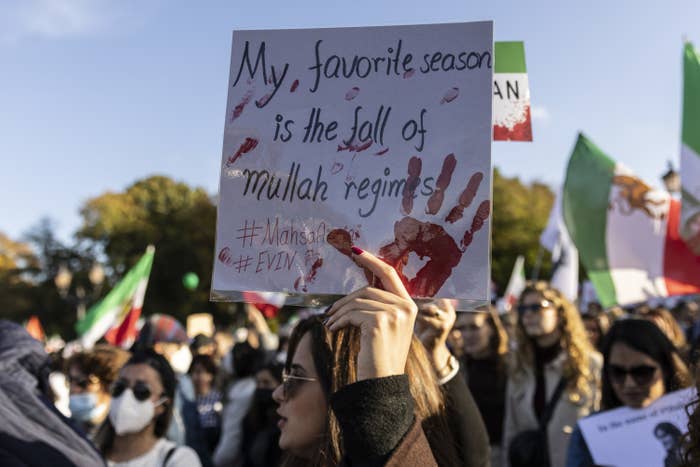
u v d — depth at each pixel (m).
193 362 6.57
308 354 2.00
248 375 5.46
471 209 1.91
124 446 3.17
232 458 5.18
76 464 2.29
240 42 2.12
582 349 4.29
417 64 2.02
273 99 2.08
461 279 1.89
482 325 4.78
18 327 2.53
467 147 1.95
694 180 4.75
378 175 1.99
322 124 2.04
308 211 2.01
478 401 4.73
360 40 2.07
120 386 3.17
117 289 8.87
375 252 1.95
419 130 1.99
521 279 13.13
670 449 2.82
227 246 2.03
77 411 3.83
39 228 55.31
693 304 11.00
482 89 1.97
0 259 55.19
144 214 50.00
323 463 1.78
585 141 5.77
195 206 49.12
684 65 4.89
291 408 1.99
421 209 1.94
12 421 2.24
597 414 3.08
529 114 2.70
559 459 4.14
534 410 4.43
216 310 43.56
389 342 1.62
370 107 2.03
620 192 5.54
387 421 1.54
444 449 1.97
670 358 3.00
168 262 46.59
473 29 2.01
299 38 2.10
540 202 43.75
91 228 50.34
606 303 5.41
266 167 2.05
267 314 9.88
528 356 4.48
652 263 5.35
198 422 5.05
